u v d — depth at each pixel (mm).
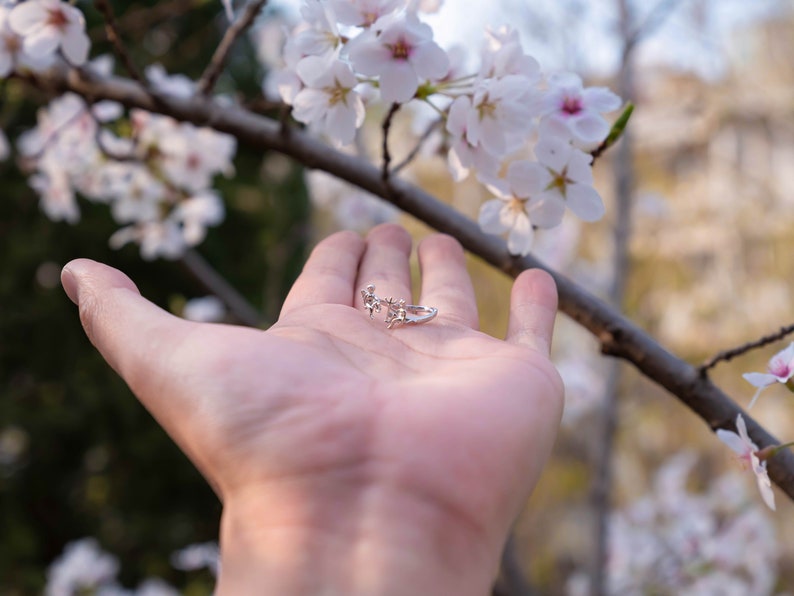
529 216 281
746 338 1536
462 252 319
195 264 635
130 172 493
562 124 270
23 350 988
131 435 1007
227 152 487
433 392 217
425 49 259
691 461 767
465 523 196
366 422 205
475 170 284
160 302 1029
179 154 478
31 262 950
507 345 252
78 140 458
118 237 522
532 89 271
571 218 912
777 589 966
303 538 190
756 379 263
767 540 686
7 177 915
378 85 280
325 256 316
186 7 541
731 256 1710
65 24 323
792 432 1419
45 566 1047
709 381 287
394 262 318
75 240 964
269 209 1032
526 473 210
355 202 793
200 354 218
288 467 200
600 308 302
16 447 1015
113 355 232
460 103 267
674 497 726
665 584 680
